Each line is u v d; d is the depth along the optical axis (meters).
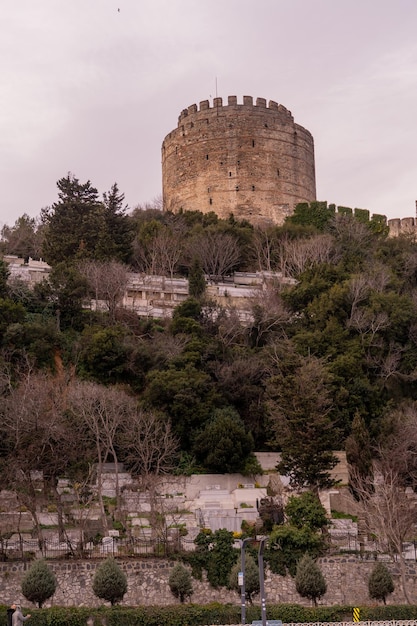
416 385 77.00
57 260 95.94
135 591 44.16
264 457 65.94
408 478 62.41
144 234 106.50
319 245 100.38
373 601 44.72
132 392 72.25
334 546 47.41
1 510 53.66
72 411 59.66
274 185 134.12
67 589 43.53
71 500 56.91
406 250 104.12
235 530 52.81
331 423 57.97
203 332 78.69
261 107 135.88
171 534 49.53
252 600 44.50
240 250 106.81
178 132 137.75
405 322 79.06
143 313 87.50
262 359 73.31
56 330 77.38
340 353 74.62
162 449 62.81
